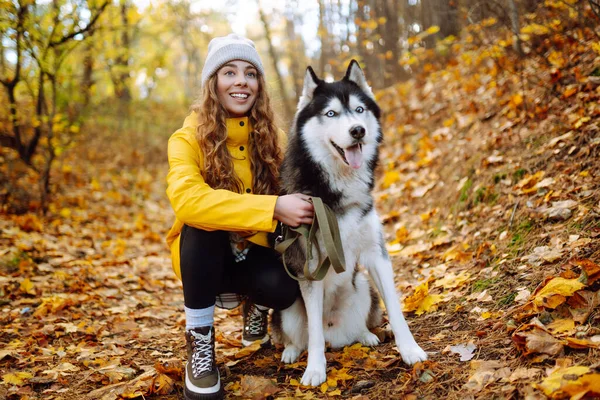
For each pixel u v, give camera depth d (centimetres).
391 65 949
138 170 980
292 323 254
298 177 252
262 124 252
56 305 329
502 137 434
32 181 661
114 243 532
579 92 397
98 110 1164
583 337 197
